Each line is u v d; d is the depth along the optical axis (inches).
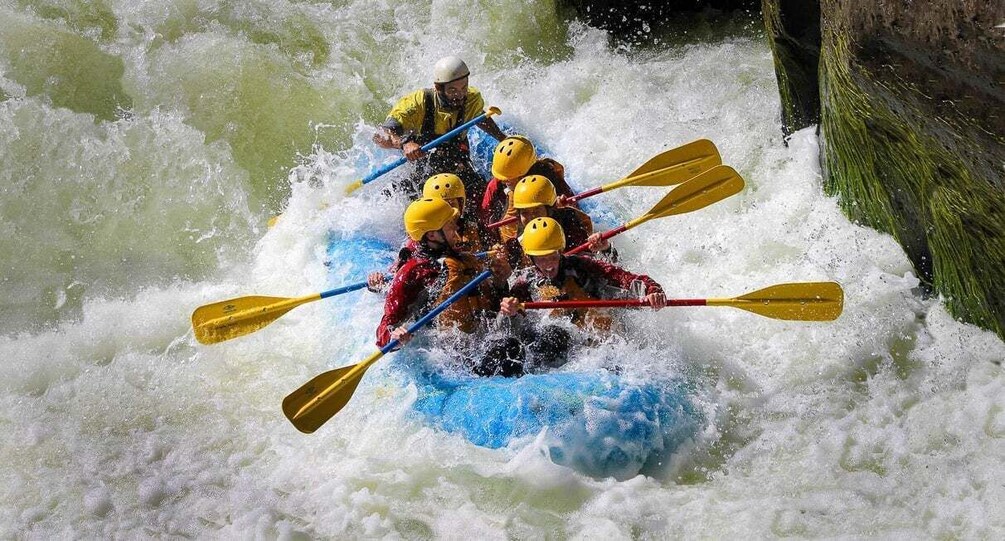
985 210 319.9
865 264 389.7
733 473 316.2
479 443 318.3
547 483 305.6
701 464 319.6
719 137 479.5
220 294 430.3
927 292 380.8
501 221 390.0
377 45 567.5
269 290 426.3
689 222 437.7
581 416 310.7
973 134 302.5
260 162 514.0
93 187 485.7
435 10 580.7
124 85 524.4
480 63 566.3
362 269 408.2
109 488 331.3
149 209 486.6
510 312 335.6
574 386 321.4
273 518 311.1
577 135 500.7
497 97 540.4
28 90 508.7
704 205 385.4
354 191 458.0
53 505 326.3
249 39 550.6
